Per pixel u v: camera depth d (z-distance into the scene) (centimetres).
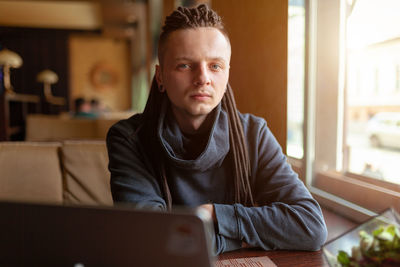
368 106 128
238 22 136
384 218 50
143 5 704
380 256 46
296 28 127
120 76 1073
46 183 138
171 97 73
